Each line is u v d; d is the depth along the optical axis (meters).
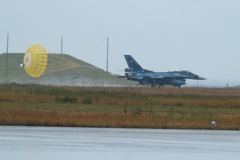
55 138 116.56
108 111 171.38
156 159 95.06
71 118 147.62
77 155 96.25
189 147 109.38
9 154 94.94
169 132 134.50
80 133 126.75
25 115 148.50
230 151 105.19
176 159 95.56
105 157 95.25
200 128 144.50
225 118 159.38
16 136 118.12
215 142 117.56
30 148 102.12
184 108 196.00
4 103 186.12
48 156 94.25
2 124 139.62
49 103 193.50
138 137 122.81
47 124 141.12
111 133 128.62
